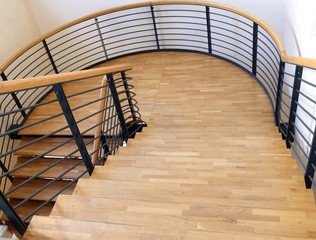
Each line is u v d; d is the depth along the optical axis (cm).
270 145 233
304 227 133
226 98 333
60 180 311
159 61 438
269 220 138
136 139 279
